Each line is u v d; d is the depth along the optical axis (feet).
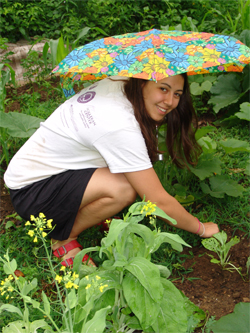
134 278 4.72
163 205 5.98
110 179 6.04
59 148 5.94
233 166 9.25
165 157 7.76
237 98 10.41
